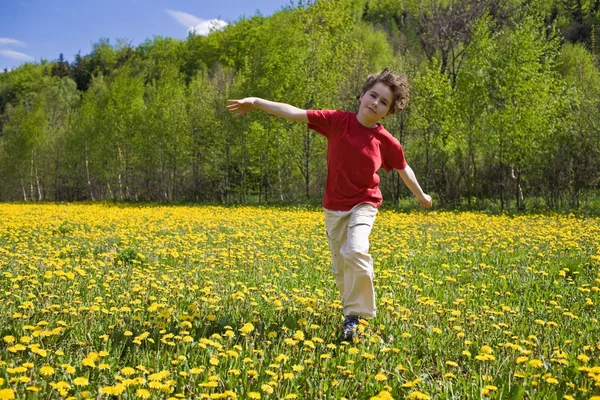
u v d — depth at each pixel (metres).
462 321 4.48
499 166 25.47
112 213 20.14
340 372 3.25
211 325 4.14
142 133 39.47
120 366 3.34
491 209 23.28
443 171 26.64
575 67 37.81
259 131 30.16
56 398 2.78
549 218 16.23
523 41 22.72
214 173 36.31
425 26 37.44
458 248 8.86
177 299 5.03
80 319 4.21
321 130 4.27
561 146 22.41
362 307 3.99
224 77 53.06
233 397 2.70
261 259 7.70
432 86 25.86
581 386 3.11
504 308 4.52
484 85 23.48
